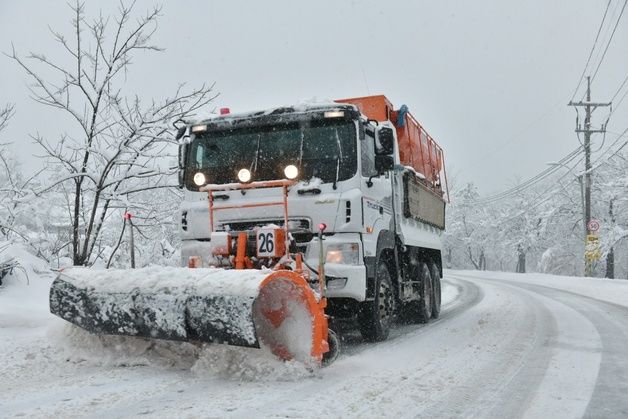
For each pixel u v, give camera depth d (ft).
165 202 35.70
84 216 35.06
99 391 14.11
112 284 16.57
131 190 32.42
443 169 42.63
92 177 31.22
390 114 28.96
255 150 22.03
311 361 15.44
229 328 14.65
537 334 24.76
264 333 15.56
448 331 26.50
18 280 28.22
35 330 23.38
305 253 20.12
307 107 21.62
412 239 29.63
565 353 19.86
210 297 14.89
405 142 29.53
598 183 125.18
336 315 22.90
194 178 21.20
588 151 99.86
